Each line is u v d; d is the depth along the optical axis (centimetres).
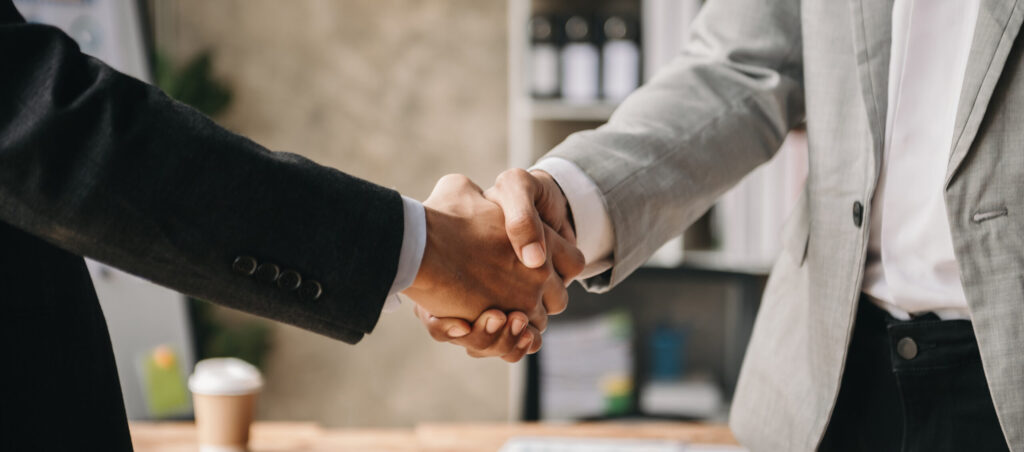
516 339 110
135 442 152
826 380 102
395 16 347
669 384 314
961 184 86
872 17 97
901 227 96
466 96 350
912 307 96
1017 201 85
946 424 93
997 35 84
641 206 118
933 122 94
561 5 307
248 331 344
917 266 95
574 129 312
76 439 76
